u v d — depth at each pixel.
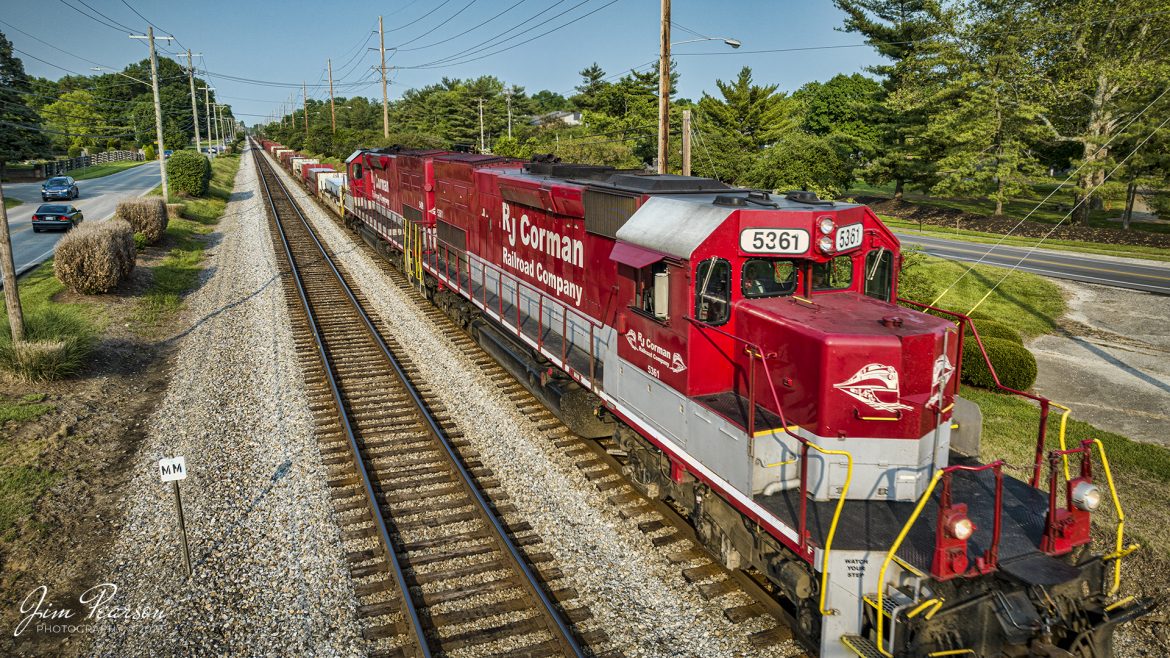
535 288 13.37
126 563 8.55
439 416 12.75
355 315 19.45
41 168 61.31
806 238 7.65
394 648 7.00
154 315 19.58
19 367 13.83
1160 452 11.27
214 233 35.03
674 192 9.51
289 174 72.88
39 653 7.07
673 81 62.25
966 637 5.91
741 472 7.22
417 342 17.06
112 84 130.25
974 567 6.04
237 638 7.21
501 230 14.98
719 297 7.92
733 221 7.70
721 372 8.17
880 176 49.44
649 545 8.70
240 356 16.11
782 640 7.08
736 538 7.71
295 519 9.30
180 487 10.24
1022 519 6.79
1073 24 34.25
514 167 16.03
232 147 130.25
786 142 28.62
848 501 7.16
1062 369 16.28
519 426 12.22
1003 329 16.06
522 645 7.04
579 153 39.53
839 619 6.31
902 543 6.37
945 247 33.75
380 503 9.75
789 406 7.41
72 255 19.61
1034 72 37.22
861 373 6.82
